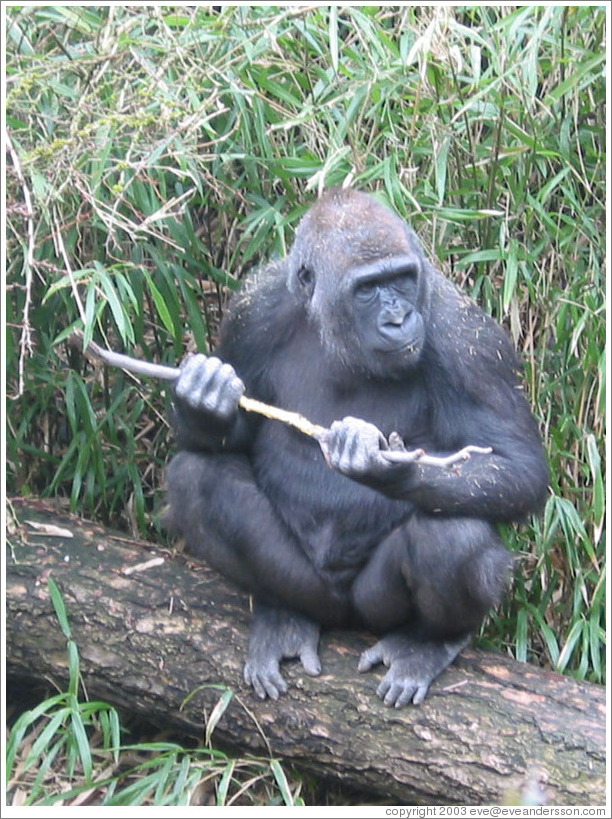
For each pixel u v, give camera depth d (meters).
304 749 7.40
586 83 8.72
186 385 6.86
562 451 8.90
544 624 8.70
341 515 7.64
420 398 7.60
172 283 8.81
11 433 9.06
